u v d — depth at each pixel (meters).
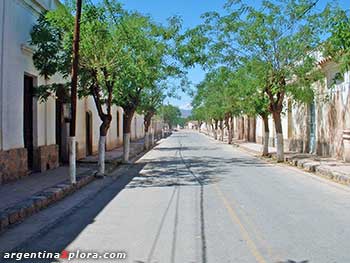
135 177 15.82
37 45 15.25
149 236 7.15
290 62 19.88
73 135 12.98
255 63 19.84
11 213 8.30
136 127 53.72
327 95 21.16
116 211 9.36
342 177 13.88
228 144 42.31
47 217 8.88
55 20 14.64
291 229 7.54
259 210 9.23
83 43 14.52
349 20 12.06
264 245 6.54
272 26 19.78
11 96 13.68
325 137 22.17
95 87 15.98
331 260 5.80
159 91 32.53
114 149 32.97
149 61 16.72
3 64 13.08
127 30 15.59
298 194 11.46
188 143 45.28
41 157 16.11
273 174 16.25
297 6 19.19
